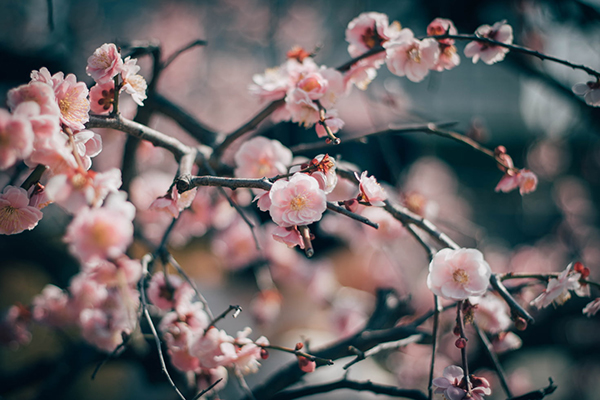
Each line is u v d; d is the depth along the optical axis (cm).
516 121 320
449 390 58
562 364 166
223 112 317
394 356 139
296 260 135
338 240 188
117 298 73
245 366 64
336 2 214
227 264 120
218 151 71
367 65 67
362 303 139
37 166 57
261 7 324
